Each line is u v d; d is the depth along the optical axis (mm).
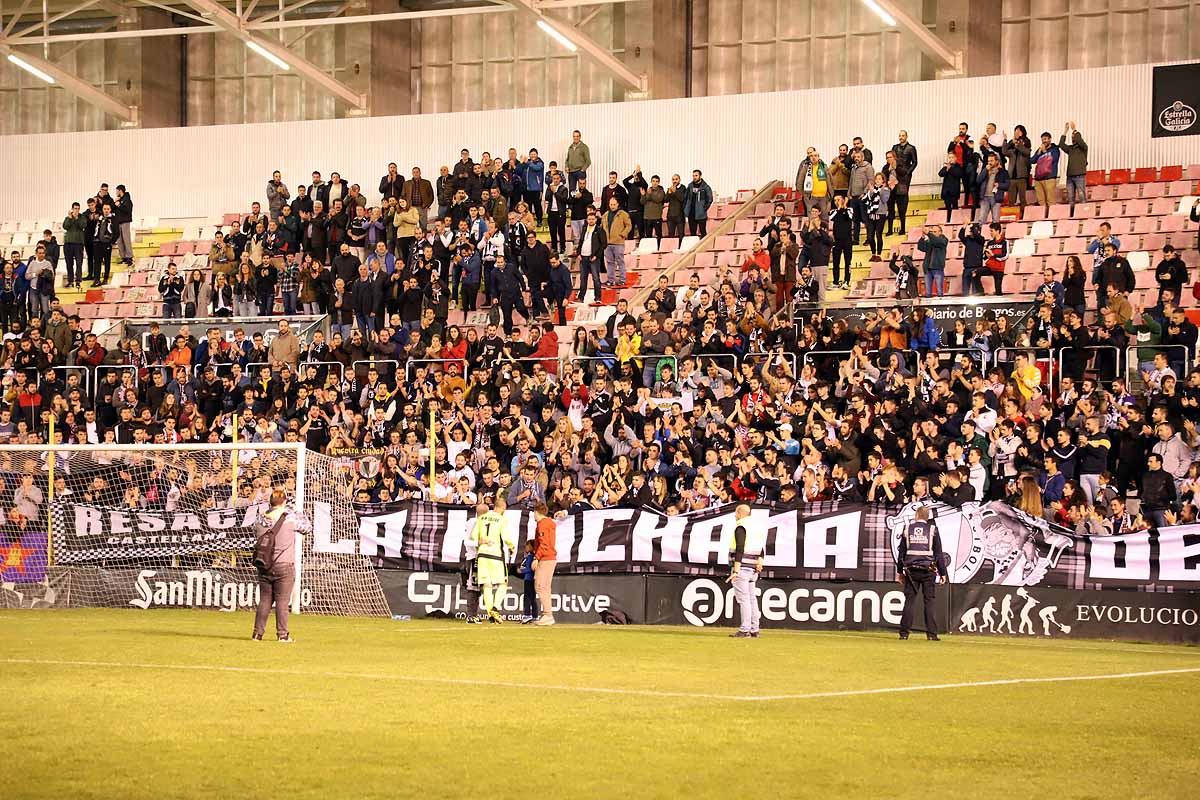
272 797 9016
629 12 44906
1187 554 21922
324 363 34469
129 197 44906
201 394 34188
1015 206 38469
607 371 31250
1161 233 36531
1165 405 26312
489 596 23844
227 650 18078
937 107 41094
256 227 40500
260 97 49031
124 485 26641
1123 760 10664
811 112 42188
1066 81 39938
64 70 47000
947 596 22969
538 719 12297
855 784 9641
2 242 46906
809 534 23688
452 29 47781
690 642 20297
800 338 33156
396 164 43375
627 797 9125
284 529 19578
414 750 10719
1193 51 40562
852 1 44094
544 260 37500
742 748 10953
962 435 27422
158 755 10406
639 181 40531
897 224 40000
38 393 35750
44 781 9422
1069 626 22359
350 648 18625
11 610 26016
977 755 10797
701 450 28172
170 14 49219
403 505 25625
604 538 24750
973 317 34500
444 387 32312
